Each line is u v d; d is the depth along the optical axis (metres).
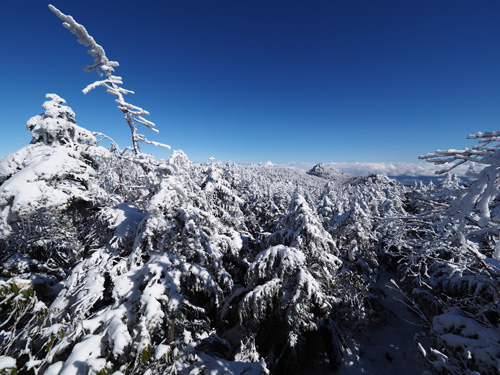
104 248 6.74
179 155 8.11
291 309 7.74
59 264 11.48
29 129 6.47
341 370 10.48
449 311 5.77
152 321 5.03
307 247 8.66
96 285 5.84
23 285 8.10
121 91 7.13
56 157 5.70
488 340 4.36
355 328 13.29
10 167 5.99
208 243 7.06
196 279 6.54
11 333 4.35
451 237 4.33
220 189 12.04
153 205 6.05
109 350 4.68
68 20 5.58
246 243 11.91
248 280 8.41
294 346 8.20
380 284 19.70
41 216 7.65
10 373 3.60
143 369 4.88
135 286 5.86
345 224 16.81
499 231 2.54
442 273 8.60
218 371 5.04
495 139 2.44
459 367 4.36
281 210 25.59
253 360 7.98
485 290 5.62
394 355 11.86
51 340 4.54
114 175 9.66
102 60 6.41
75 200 6.17
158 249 6.62
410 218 4.58
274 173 150.12
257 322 8.16
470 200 2.46
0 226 5.09
